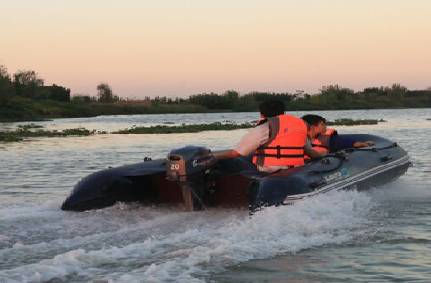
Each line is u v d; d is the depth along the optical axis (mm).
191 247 5219
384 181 8672
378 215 6938
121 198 7348
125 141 24406
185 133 30844
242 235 5652
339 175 7457
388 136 24984
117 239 5668
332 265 4957
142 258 4875
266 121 7379
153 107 106375
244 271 4699
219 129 34219
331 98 112375
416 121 44312
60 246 5391
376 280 4602
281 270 4770
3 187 10625
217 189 7312
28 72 96562
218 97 111312
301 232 5887
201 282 4359
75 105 89125
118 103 108250
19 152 19047
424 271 4840
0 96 75188
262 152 7375
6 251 5195
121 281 4277
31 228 6184
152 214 6902
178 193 7523
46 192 9930
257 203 6414
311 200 6695
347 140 9812
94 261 4750
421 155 15555
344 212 6695
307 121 8719
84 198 7117
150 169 7383
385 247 5562
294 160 7359
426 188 9250
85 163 15211
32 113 73625
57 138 27234
